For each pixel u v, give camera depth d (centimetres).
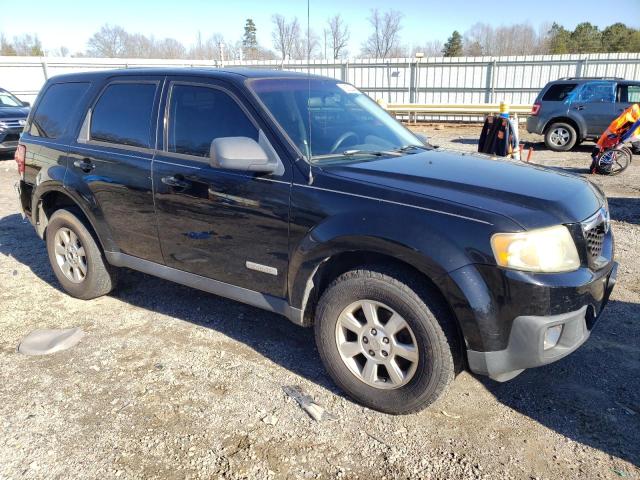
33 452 275
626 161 1030
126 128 398
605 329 396
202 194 345
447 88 2114
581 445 277
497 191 283
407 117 2069
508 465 263
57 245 463
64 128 443
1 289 489
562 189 300
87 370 351
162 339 392
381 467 263
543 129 1411
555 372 343
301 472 261
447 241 262
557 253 262
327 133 348
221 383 335
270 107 336
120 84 410
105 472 261
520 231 255
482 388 328
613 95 1318
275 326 411
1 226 710
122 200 393
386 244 273
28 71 2128
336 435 286
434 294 274
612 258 309
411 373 285
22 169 480
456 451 273
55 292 481
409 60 2123
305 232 304
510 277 253
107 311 440
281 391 326
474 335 262
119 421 299
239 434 288
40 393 326
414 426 293
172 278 387
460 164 339
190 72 372
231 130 342
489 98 2067
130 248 406
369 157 339
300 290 314
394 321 285
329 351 312
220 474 259
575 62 1917
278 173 315
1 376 346
